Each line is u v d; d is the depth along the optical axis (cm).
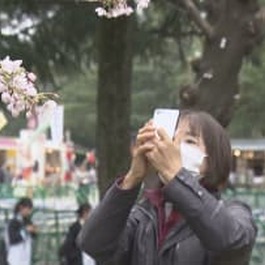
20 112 393
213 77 934
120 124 1073
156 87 3269
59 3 999
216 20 944
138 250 346
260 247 1492
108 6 437
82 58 1138
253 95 2227
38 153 3922
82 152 5094
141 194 352
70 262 1142
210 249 320
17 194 2355
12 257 1246
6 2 988
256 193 1866
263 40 1048
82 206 1152
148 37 1145
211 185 346
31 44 1045
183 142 344
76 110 4325
